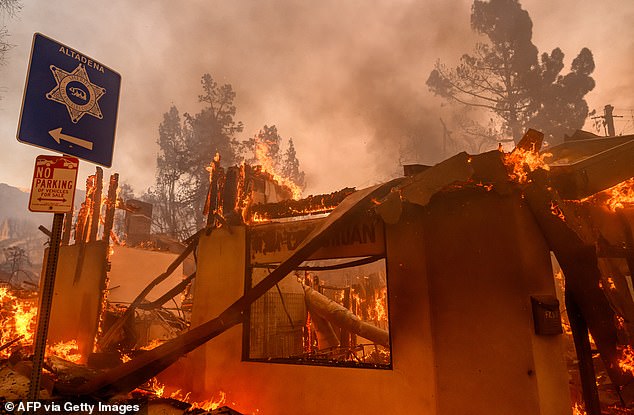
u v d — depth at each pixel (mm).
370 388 5398
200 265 7648
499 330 4676
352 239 6113
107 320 9547
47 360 6871
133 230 22859
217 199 7746
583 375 4691
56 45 3965
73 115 4004
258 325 8133
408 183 4895
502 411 4492
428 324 5113
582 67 34812
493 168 4570
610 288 6547
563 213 4523
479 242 4977
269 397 6254
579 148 5648
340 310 9336
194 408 5633
